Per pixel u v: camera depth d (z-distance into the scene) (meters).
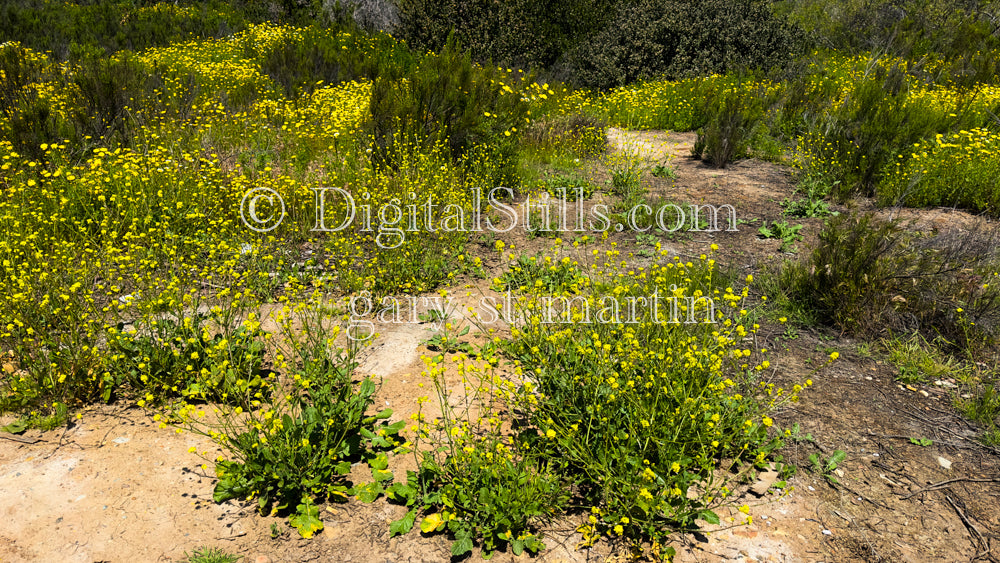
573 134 9.02
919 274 4.16
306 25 17.05
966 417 3.24
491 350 3.38
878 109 7.72
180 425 2.91
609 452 2.53
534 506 2.36
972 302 4.00
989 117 9.70
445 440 2.86
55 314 3.48
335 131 7.42
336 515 2.47
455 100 6.92
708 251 5.45
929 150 7.19
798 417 3.19
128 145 6.95
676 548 2.38
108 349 3.18
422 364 3.56
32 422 2.86
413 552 2.32
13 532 2.27
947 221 6.00
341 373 3.12
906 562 2.36
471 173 6.83
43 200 4.98
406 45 15.57
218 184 5.64
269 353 3.53
